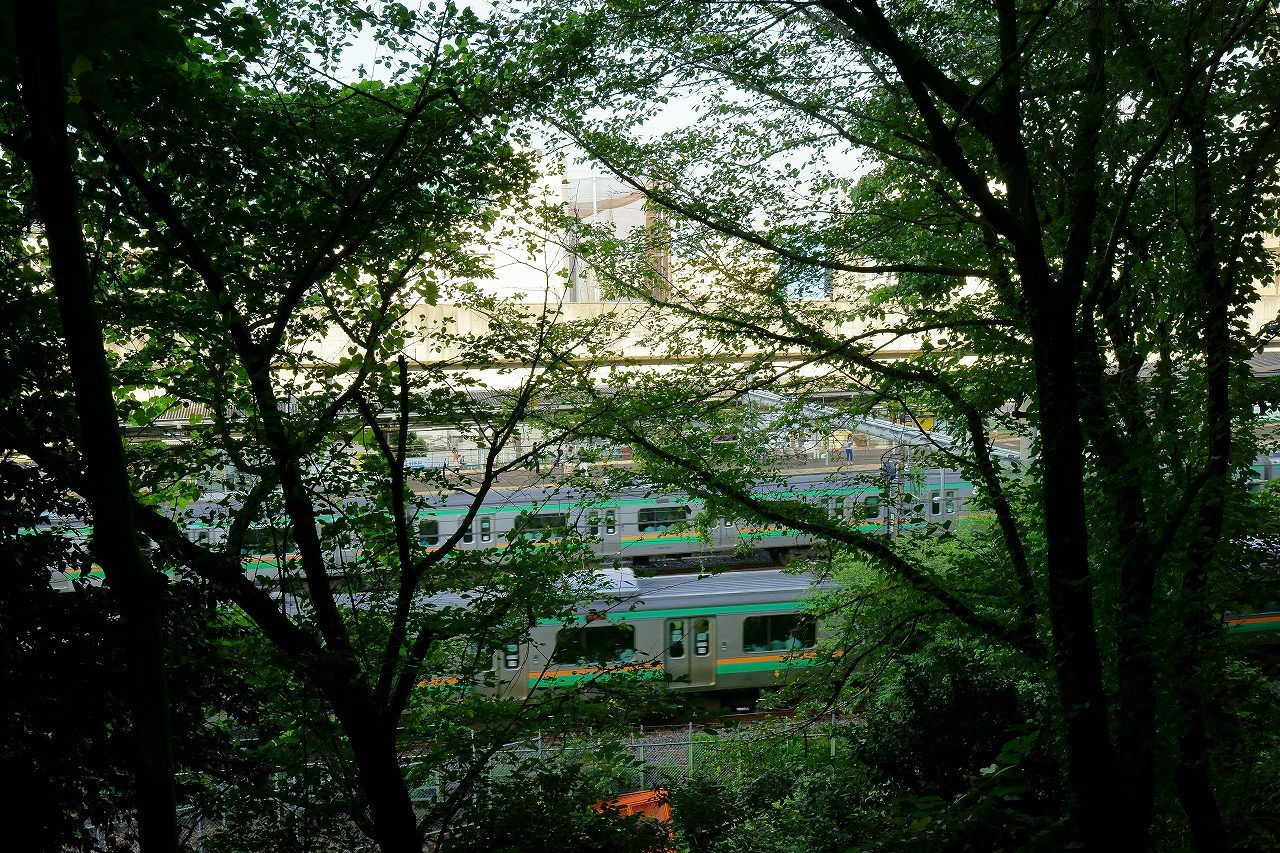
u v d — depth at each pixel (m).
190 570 7.54
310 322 7.98
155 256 7.67
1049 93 7.07
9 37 3.74
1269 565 7.03
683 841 9.24
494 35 7.72
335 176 7.91
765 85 8.66
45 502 6.52
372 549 9.07
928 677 10.37
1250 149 6.52
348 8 7.48
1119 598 7.01
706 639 19.81
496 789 8.38
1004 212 6.36
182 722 6.77
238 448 7.58
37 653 5.95
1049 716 9.10
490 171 8.17
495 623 8.92
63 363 6.67
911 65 6.30
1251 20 6.00
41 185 2.66
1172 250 7.29
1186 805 7.06
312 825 7.46
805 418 10.65
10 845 5.63
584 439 9.95
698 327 9.93
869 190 9.93
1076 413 6.50
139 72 5.51
